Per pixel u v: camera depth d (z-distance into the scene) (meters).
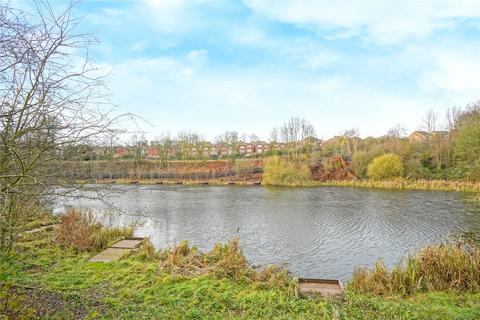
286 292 6.54
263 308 5.68
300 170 44.19
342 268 10.66
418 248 12.64
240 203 25.25
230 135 62.34
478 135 36.78
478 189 31.56
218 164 56.66
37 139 4.04
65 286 6.42
